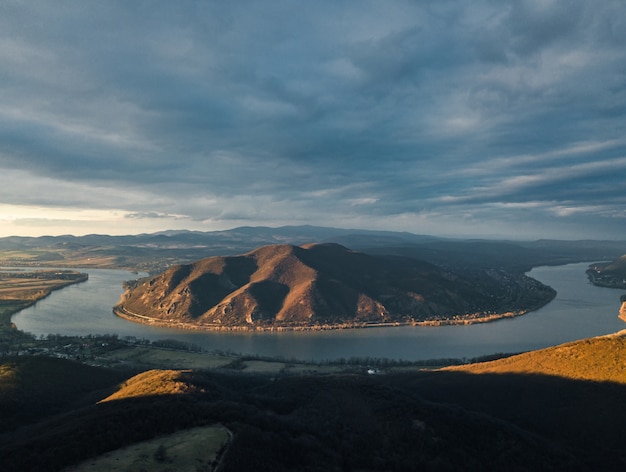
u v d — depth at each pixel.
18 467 53.69
